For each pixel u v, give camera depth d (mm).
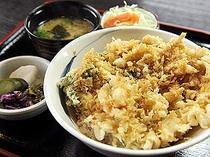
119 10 367
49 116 282
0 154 260
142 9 377
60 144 262
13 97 282
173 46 255
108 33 278
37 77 310
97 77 245
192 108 221
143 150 201
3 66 313
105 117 220
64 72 259
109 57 259
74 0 373
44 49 320
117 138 212
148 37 264
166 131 212
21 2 433
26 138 268
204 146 251
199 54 250
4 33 388
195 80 239
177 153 248
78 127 233
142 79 242
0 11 418
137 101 226
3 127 277
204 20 388
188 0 417
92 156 253
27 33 341
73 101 239
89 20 360
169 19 390
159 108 219
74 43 268
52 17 363
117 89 223
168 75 242
